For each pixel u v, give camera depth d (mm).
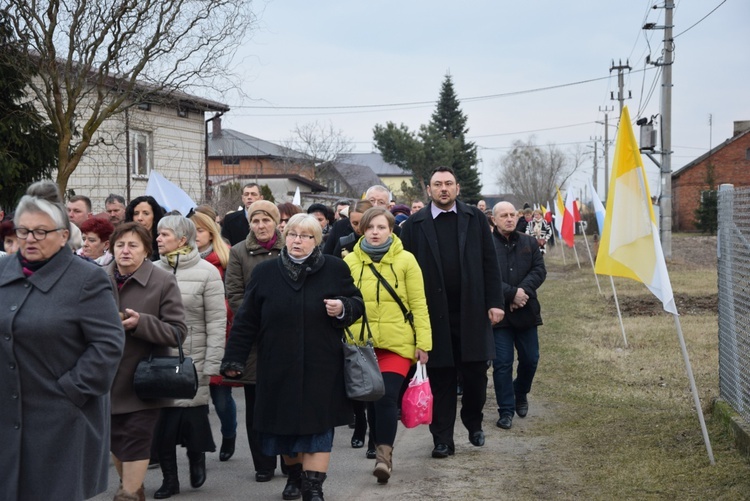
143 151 28688
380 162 112000
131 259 5461
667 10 28234
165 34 19781
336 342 5730
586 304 19516
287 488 6270
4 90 18703
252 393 6758
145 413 5359
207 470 7148
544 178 95062
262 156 63906
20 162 18938
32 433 4043
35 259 4141
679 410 8367
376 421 6570
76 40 19094
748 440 6375
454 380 7414
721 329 7887
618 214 7309
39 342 4047
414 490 6402
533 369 8797
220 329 6414
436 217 7402
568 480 6465
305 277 5703
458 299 7352
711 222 62906
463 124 82375
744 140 68125
